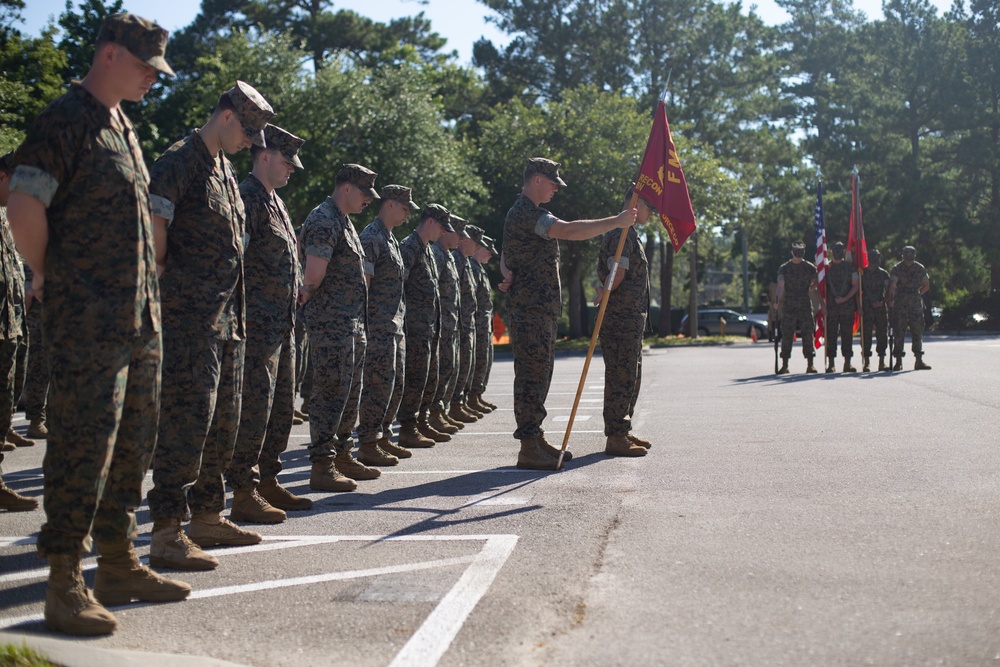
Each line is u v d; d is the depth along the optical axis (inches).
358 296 267.9
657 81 1958.7
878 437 327.0
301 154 1225.4
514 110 1642.5
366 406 305.4
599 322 290.7
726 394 515.5
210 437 194.4
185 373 181.3
